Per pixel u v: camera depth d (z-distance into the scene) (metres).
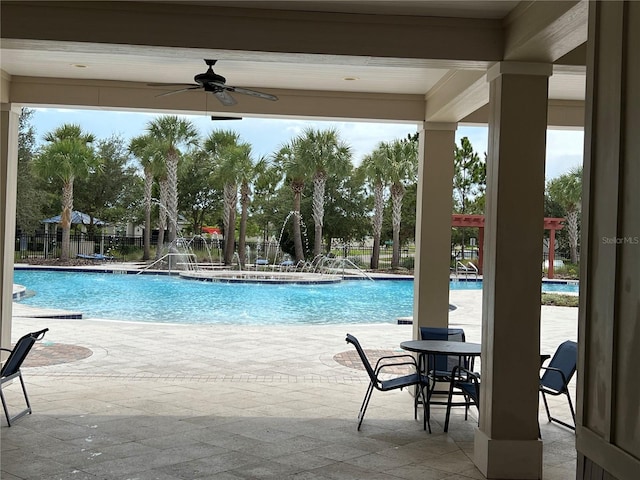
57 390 6.84
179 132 25.97
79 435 5.34
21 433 5.35
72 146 25.61
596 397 2.49
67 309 14.62
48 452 4.91
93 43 4.61
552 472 4.88
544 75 4.75
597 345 2.50
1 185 6.94
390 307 16.16
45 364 8.14
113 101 7.18
